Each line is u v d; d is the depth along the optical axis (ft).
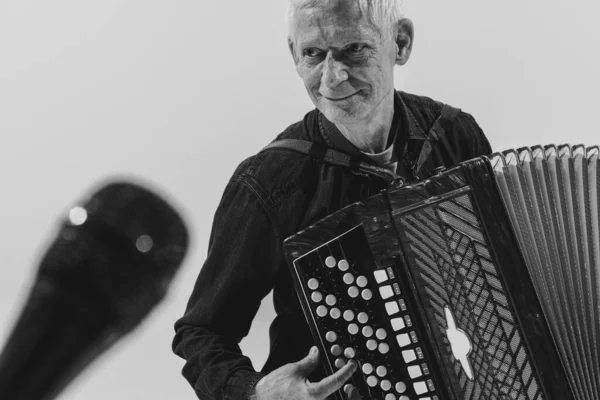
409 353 6.04
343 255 6.06
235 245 7.04
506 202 6.07
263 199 6.97
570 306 6.02
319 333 6.12
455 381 6.00
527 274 5.97
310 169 7.00
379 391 6.10
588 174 6.17
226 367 6.69
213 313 7.07
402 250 6.01
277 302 7.36
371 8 6.07
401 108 7.10
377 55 6.16
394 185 6.72
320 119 7.12
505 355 6.00
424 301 6.00
